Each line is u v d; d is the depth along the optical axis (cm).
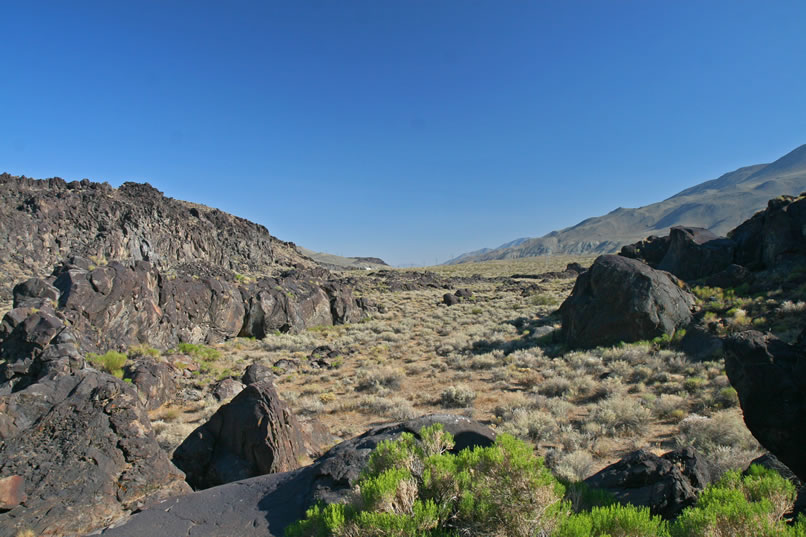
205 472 1086
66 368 1681
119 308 2520
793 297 2103
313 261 12812
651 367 1897
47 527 764
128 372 1877
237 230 9962
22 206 6019
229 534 682
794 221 2462
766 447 689
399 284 7581
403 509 450
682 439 1162
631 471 726
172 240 7538
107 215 6825
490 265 13738
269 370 2334
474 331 3334
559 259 14662
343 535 419
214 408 1755
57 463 881
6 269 5041
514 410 1533
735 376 732
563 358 2280
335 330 3997
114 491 867
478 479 456
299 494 765
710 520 387
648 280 2286
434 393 1962
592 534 384
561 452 1158
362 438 870
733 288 2481
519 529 406
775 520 421
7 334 1745
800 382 665
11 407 1015
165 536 689
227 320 3391
